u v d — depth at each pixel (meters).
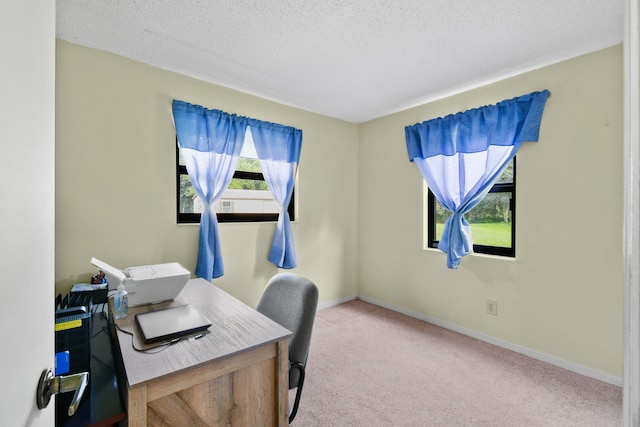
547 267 2.21
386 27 1.78
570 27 1.76
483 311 2.56
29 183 0.48
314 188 3.30
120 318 1.35
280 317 1.53
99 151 2.06
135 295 1.47
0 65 0.38
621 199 1.91
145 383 0.88
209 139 2.47
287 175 2.99
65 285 1.94
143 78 2.23
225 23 1.76
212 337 1.17
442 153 2.74
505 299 2.43
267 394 1.16
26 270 0.47
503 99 2.44
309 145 3.24
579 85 2.06
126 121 2.16
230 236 2.71
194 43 1.98
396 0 1.54
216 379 1.03
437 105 2.90
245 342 1.13
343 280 3.58
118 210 2.13
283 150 2.96
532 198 2.27
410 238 3.13
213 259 2.46
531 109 2.21
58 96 1.91
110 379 1.02
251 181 2.95
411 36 1.87
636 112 0.39
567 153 2.10
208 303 1.58
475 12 1.64
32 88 0.49
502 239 2.53
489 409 1.71
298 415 1.65
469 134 2.57
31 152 0.49
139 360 0.99
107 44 1.99
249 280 2.82
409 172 3.14
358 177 3.71
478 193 2.48
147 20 1.73
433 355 2.31
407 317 3.10
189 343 1.11
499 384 1.94
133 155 2.19
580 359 2.06
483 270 2.56
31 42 0.49
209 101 2.55
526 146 2.30
